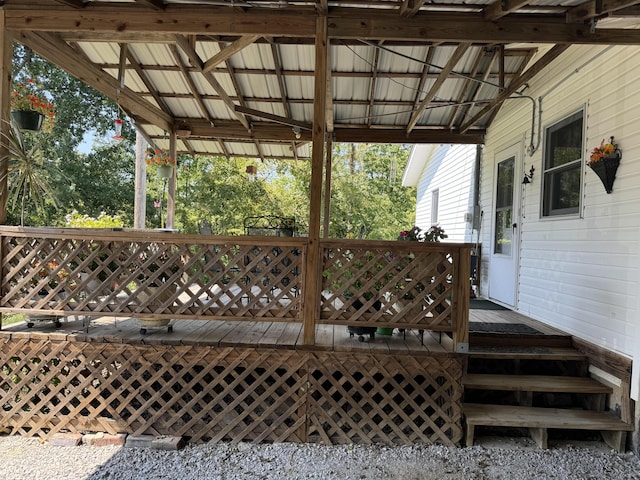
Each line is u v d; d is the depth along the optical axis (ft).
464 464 9.71
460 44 11.54
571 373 12.16
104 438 10.55
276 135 21.31
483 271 21.16
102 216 17.72
